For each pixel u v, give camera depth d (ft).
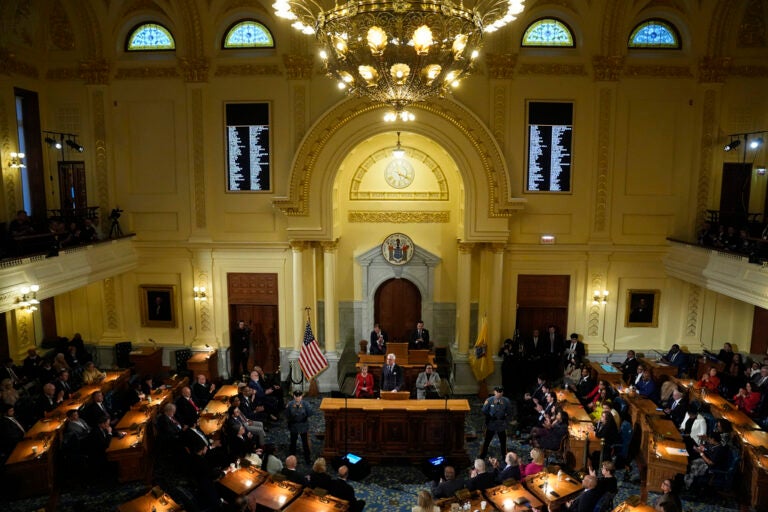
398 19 19.61
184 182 50.57
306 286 50.60
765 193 49.73
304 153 47.78
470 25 20.85
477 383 50.21
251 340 53.52
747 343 51.03
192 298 52.34
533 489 28.91
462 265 50.16
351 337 56.13
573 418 37.68
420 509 25.17
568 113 48.80
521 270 50.96
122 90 49.90
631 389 41.42
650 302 51.55
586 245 50.19
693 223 50.11
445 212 54.34
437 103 47.11
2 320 48.01
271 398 43.78
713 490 33.24
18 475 32.22
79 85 49.96
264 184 50.24
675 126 49.11
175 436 35.88
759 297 38.81
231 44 49.70
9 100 46.06
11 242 39.83
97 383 43.14
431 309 55.36
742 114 49.01
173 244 51.26
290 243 49.52
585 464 34.55
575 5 48.16
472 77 48.06
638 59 48.42
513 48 47.65
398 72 20.47
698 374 47.80
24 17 47.60
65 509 31.65
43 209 50.24
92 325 53.06
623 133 49.14
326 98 48.65
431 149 53.26
